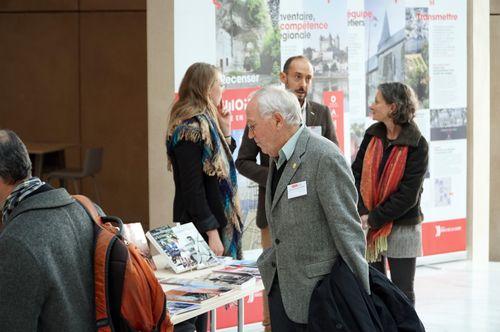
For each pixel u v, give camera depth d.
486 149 7.92
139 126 11.70
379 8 7.05
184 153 4.60
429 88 7.50
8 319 2.58
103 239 2.80
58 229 2.69
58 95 11.85
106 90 11.73
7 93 11.98
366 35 6.98
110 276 2.81
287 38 6.38
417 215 5.25
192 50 5.91
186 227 4.56
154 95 5.90
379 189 5.24
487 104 7.86
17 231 2.62
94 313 2.77
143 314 2.85
